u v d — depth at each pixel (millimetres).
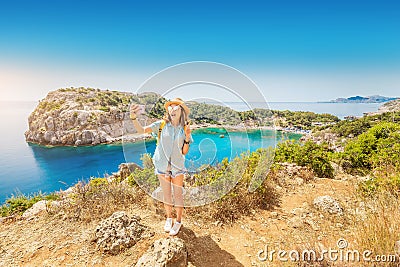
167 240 2820
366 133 7559
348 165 7152
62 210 3980
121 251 2938
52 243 3172
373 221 3023
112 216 3305
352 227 3512
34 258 2918
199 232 3467
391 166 5309
